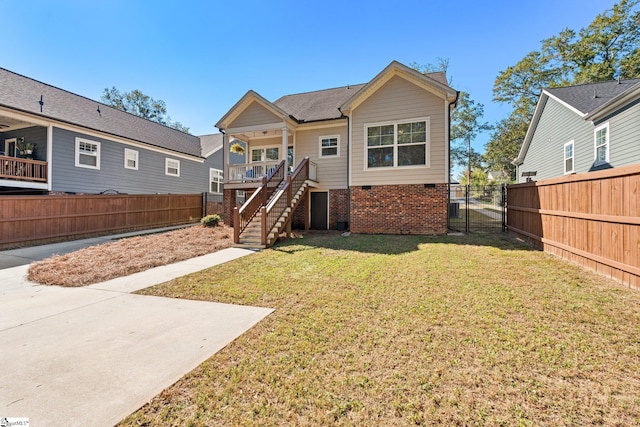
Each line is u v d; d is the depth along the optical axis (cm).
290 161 1475
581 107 1284
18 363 281
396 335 325
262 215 917
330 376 254
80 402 223
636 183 446
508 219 1096
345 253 788
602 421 198
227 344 314
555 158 1516
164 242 988
